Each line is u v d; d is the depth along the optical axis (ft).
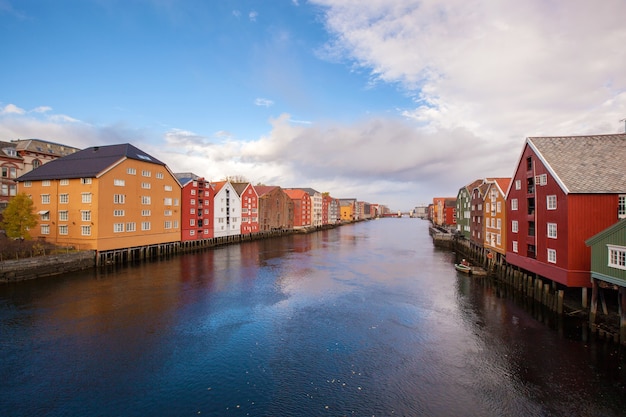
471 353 62.08
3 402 46.68
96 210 142.82
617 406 45.78
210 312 85.81
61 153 225.35
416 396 48.44
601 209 76.54
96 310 86.33
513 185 112.78
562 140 93.15
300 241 276.82
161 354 61.72
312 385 51.39
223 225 248.73
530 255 100.22
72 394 48.78
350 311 87.40
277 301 96.27
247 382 52.24
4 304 90.33
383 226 546.26
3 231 146.61
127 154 160.15
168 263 158.10
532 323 77.20
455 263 165.48
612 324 68.28
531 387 50.55
